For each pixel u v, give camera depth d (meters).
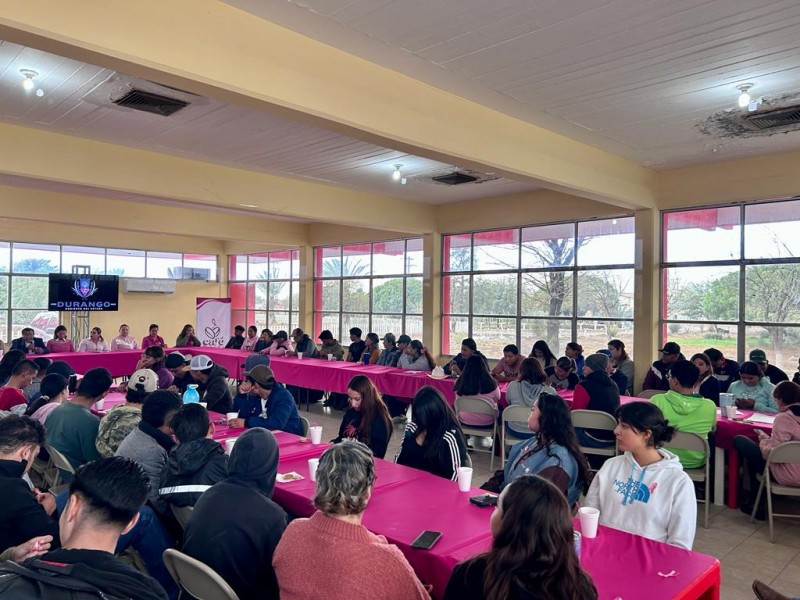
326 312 11.37
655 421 2.18
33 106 4.52
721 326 6.25
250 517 1.78
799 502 4.15
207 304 11.80
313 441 3.27
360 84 3.64
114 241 11.90
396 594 1.46
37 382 4.75
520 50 3.48
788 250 5.79
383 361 7.77
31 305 11.17
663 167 6.37
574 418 4.21
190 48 2.87
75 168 5.38
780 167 5.70
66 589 1.11
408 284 9.79
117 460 1.36
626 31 3.22
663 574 1.68
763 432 3.83
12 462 2.03
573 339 7.62
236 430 3.66
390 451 5.66
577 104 4.41
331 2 2.95
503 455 4.78
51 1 2.45
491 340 8.58
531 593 1.17
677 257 6.57
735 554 3.34
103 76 3.91
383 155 5.98
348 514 1.55
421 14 3.06
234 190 6.65
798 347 5.73
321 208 7.59
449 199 8.59
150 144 5.61
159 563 2.18
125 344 9.70
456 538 1.94
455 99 4.27
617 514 2.18
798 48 3.42
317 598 1.46
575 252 7.59
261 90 3.15
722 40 3.32
